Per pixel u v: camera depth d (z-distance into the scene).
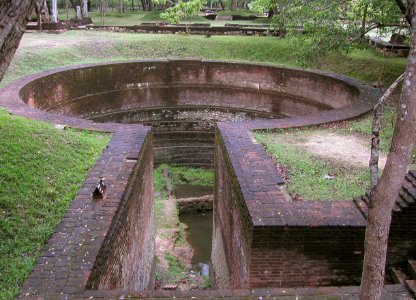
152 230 10.80
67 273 4.88
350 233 5.65
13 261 5.11
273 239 5.67
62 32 22.94
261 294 4.84
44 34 22.02
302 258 5.78
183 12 23.33
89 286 4.80
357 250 5.73
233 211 7.69
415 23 2.97
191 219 14.91
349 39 13.93
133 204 7.48
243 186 6.89
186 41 21.23
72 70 15.82
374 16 13.27
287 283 5.89
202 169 18.33
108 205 6.33
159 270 11.09
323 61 18.16
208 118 18.52
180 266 11.57
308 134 10.13
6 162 6.89
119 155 8.23
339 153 8.88
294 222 5.67
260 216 5.84
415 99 2.88
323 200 6.51
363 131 10.39
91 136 9.45
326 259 5.79
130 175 7.39
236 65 17.84
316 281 5.87
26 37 20.75
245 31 23.14
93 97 16.72
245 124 10.52
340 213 6.00
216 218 11.02
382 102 3.17
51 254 5.20
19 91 12.52
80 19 27.20
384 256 3.18
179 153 18.48
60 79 15.34
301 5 13.98
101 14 34.28
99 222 5.88
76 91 16.11
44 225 5.81
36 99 14.04
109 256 5.66
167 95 18.20
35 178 6.77
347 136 10.02
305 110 16.89
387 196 3.04
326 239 5.68
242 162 7.98
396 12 11.98
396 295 4.95
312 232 5.64
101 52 19.66
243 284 6.46
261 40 21.19
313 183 7.29
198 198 15.39
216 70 18.06
